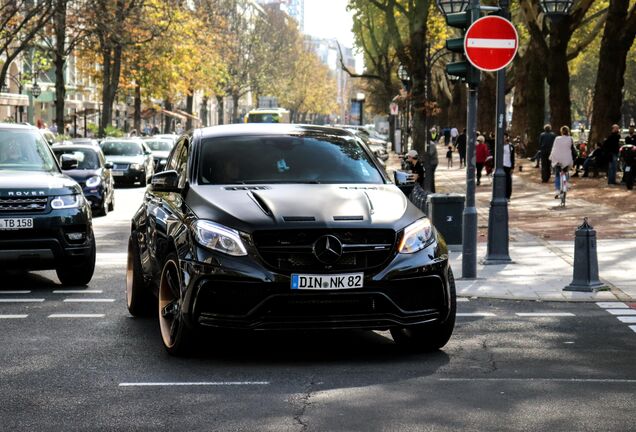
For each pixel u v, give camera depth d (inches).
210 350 346.9
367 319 315.3
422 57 1469.0
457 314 436.1
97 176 1008.2
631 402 270.2
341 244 311.7
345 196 334.3
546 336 379.6
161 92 2827.3
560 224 872.9
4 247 484.4
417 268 319.6
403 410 261.4
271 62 4375.0
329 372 309.6
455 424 247.6
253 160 365.4
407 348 347.6
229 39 3476.9
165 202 373.7
